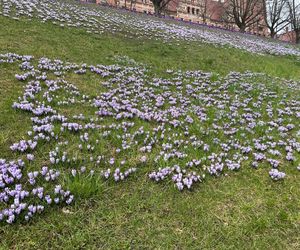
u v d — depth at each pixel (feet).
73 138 19.93
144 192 16.43
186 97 31.99
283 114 31.14
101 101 26.35
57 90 27.07
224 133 24.54
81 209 14.56
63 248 12.57
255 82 41.55
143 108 26.58
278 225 15.48
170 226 14.55
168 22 100.17
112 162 17.99
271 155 22.34
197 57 51.90
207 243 13.85
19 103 22.62
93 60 38.65
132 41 54.13
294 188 18.71
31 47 37.27
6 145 18.02
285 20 204.64
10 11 52.90
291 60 73.15
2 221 13.05
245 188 18.08
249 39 104.22
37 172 15.75
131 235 13.74
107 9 96.94
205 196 16.87
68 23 55.72
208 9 311.27
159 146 21.06
